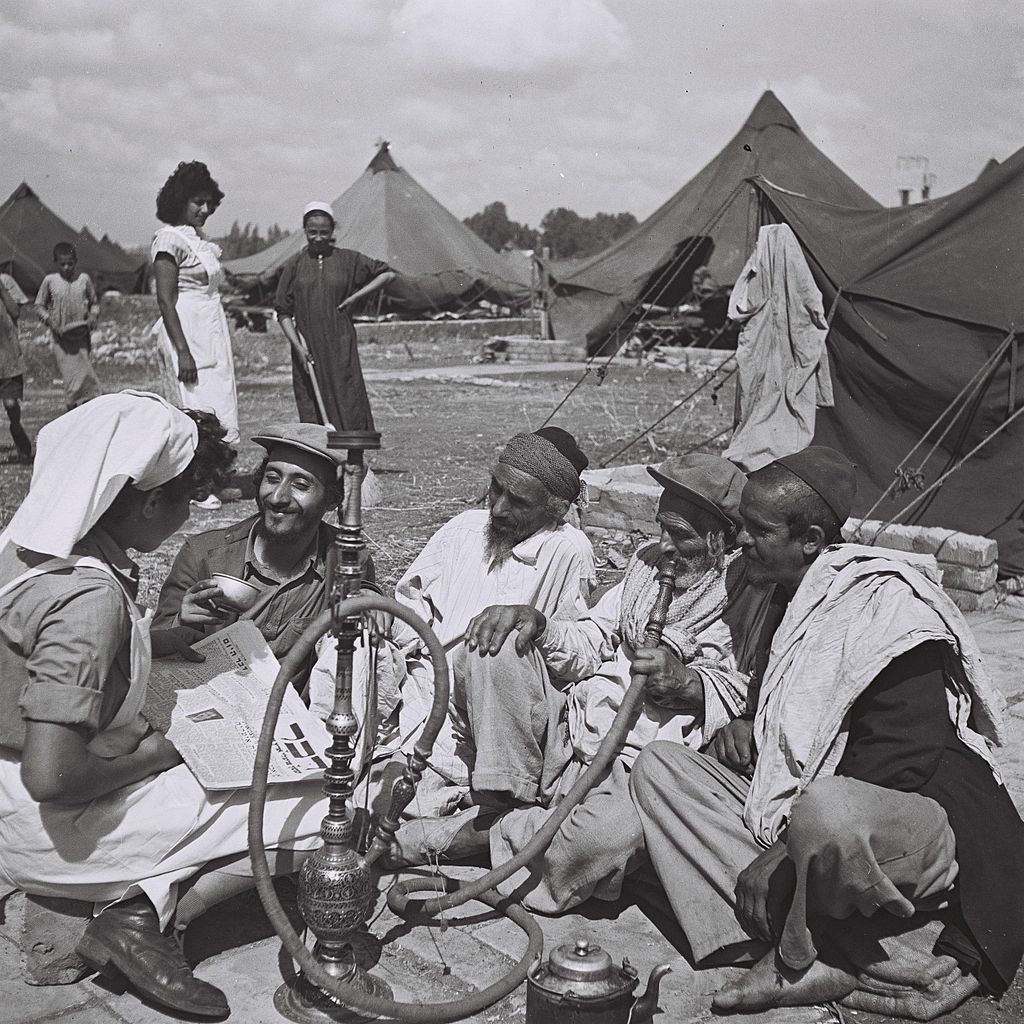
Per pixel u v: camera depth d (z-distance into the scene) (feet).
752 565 10.54
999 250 26.35
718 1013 9.49
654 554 12.12
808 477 10.14
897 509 25.99
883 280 27.14
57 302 41.88
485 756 10.87
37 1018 9.23
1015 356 24.97
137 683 9.38
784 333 28.63
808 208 29.35
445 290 100.58
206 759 9.77
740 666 11.62
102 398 9.23
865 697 9.65
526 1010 9.16
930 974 9.36
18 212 104.63
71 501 8.77
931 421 26.32
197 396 29.27
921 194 43.65
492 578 12.51
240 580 11.73
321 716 11.51
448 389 66.03
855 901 9.04
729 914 9.98
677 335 84.07
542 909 10.86
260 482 11.94
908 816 9.12
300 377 31.55
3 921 10.60
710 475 11.39
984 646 19.69
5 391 38.04
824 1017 9.47
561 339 86.53
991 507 24.59
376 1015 8.83
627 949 10.41
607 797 10.62
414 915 10.77
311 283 30.96
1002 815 9.66
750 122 49.65
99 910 9.58
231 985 9.69
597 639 11.89
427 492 32.68
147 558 24.38
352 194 105.40
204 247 29.37
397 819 9.77
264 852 9.04
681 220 77.71
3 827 9.26
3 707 9.04
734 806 10.23
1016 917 9.39
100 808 9.36
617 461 38.60
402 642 12.77
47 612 8.78
